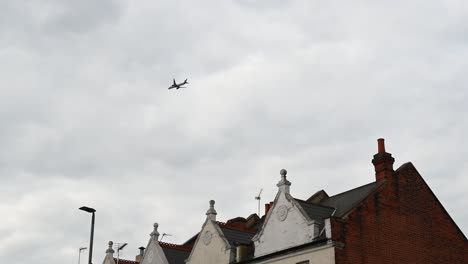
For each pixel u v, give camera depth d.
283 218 36.28
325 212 36.34
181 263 45.28
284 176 37.22
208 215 42.31
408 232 35.84
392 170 37.00
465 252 38.16
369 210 34.75
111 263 52.38
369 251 33.75
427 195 37.84
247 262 37.62
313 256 33.53
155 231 47.28
